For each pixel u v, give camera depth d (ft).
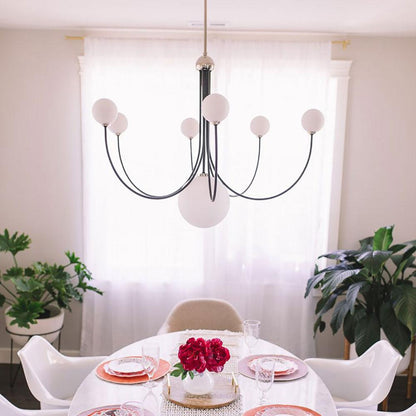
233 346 8.07
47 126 12.17
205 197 6.40
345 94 11.99
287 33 11.79
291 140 11.91
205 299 10.02
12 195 12.38
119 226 12.06
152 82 11.81
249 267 12.25
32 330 10.89
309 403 6.21
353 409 6.77
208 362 6.00
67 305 11.42
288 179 11.99
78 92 12.07
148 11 10.32
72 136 12.19
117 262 12.10
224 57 11.71
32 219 12.44
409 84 12.03
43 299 12.15
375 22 10.85
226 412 5.85
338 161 12.15
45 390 7.04
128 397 6.28
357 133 12.19
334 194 12.23
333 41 11.86
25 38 11.93
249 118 11.86
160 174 11.99
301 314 12.35
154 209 12.05
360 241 12.17
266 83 11.82
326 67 11.72
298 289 12.28
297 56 11.75
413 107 12.10
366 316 10.45
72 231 12.46
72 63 11.98
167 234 12.11
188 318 9.84
